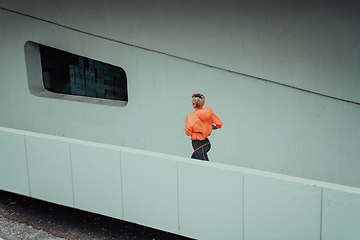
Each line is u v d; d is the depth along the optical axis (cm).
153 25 714
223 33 663
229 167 421
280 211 397
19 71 881
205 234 450
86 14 768
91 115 832
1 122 941
